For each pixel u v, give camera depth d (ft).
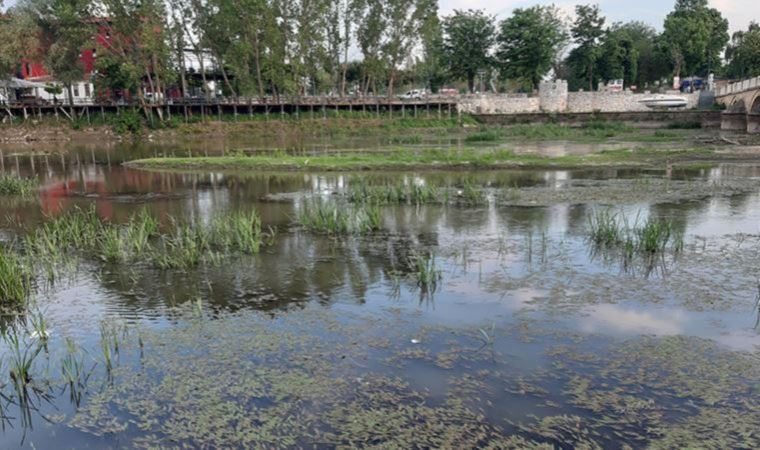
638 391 21.07
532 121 200.44
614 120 192.95
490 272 35.14
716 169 82.94
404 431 18.86
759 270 34.32
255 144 148.66
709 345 24.58
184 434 19.10
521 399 20.67
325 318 28.43
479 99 213.87
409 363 23.57
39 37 177.68
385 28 204.23
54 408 20.86
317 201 60.95
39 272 36.83
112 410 20.66
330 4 195.93
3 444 18.75
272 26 179.93
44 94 210.79
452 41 228.63
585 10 225.56
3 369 23.84
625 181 71.41
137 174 88.38
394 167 87.20
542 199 59.26
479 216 51.44
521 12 217.97
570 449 17.75
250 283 34.09
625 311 28.58
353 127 191.52
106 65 171.63
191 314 29.35
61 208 61.11
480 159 90.48
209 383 22.29
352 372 22.90
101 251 41.52
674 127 178.50
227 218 48.75
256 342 25.79
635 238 41.60
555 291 31.55
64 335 27.17
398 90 289.12
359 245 42.29
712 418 19.24
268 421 19.65
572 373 22.50
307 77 209.77
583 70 232.94
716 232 44.04
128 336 26.81
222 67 193.06
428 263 37.24
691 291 31.01
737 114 163.84
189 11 181.06
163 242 42.50
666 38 248.32
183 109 187.21
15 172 94.63
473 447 17.95
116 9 164.25
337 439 18.56
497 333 26.32
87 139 168.45
